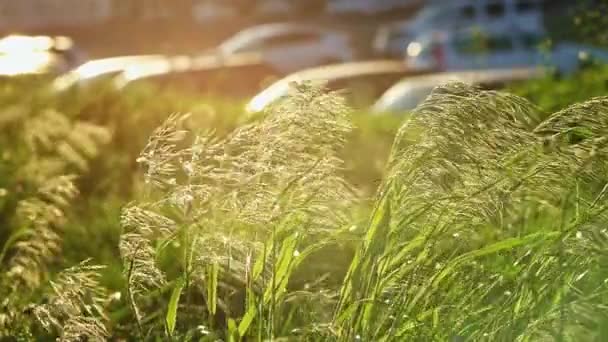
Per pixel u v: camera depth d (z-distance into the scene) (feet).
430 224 15.94
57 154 33.37
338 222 16.52
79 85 49.85
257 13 172.14
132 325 19.58
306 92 16.26
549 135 16.06
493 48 76.59
